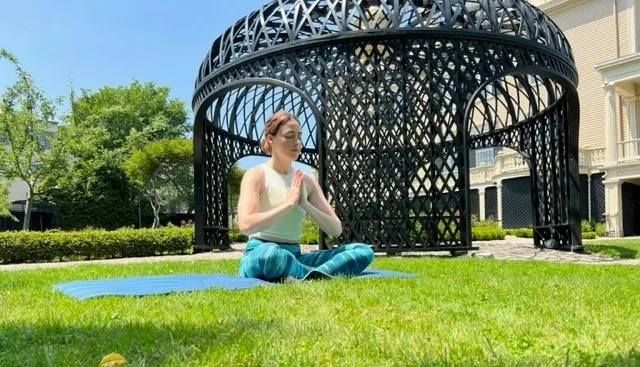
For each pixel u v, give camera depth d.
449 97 9.08
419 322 2.70
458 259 7.98
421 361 1.91
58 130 20.78
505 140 13.43
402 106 9.04
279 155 4.87
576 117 10.45
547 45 9.59
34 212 29.77
